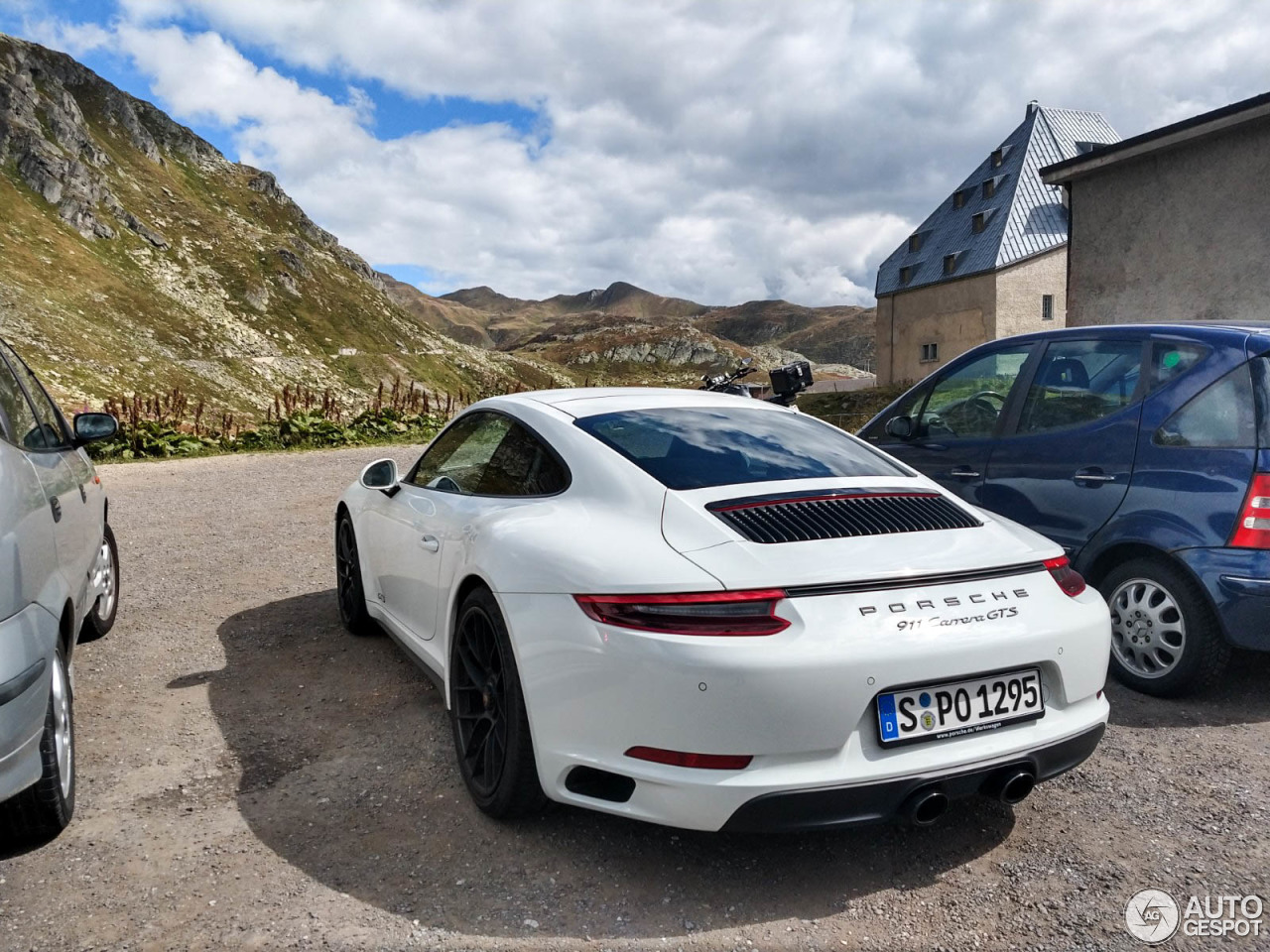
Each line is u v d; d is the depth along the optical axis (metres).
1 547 2.26
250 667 4.04
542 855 2.48
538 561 2.44
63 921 2.15
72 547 3.26
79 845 2.51
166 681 3.87
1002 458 4.38
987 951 2.05
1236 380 3.55
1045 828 2.63
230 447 16.59
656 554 2.28
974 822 2.67
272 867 2.40
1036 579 2.48
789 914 2.20
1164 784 2.89
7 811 2.41
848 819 2.15
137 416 15.95
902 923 2.17
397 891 2.30
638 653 2.12
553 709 2.31
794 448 2.98
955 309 51.75
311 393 19.36
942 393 4.95
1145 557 3.73
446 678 2.94
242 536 7.29
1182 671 3.55
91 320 171.62
